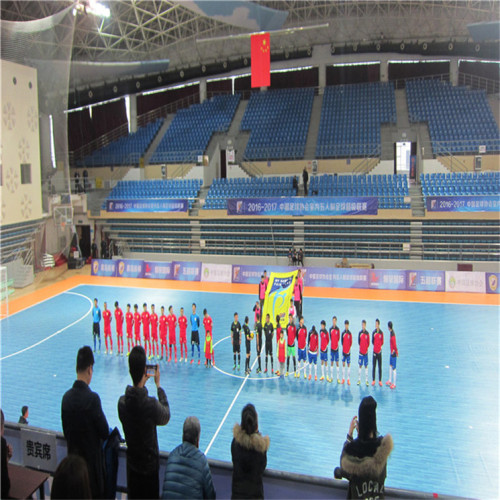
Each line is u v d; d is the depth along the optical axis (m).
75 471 3.42
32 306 22.98
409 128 34.00
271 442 11.05
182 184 34.12
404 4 33.00
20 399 13.63
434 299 22.92
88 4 25.05
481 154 31.16
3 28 15.31
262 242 30.20
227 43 36.75
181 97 40.84
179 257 30.81
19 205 18.80
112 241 32.62
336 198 28.44
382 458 4.53
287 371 15.16
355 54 36.09
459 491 9.16
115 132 39.66
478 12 31.66
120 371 15.72
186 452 4.77
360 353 14.34
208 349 16.05
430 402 12.96
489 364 15.40
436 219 27.80
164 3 31.02
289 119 36.44
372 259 27.64
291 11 33.00
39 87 16.14
